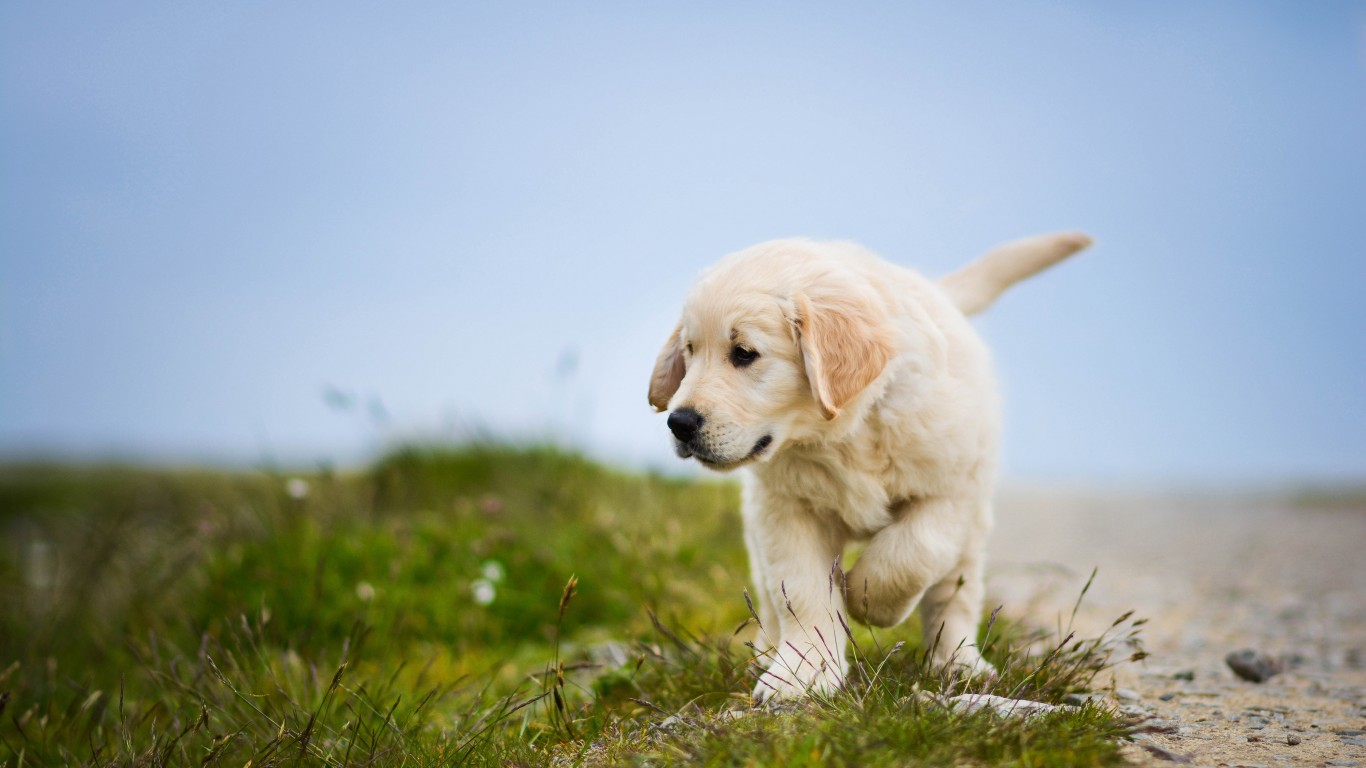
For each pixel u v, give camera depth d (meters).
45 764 3.77
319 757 3.03
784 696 2.80
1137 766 2.24
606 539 5.71
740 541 5.93
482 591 4.89
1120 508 11.20
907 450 3.04
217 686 3.74
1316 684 3.56
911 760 2.14
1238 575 6.38
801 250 3.21
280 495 6.45
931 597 3.40
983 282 3.96
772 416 3.09
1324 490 11.79
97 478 9.37
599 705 3.25
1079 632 4.61
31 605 5.35
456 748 2.96
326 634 4.73
